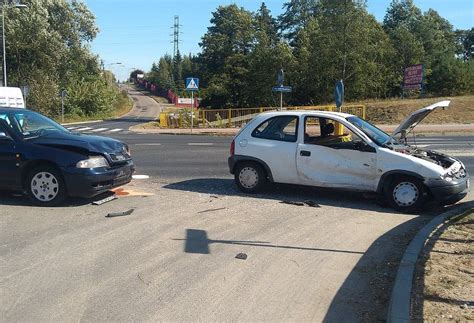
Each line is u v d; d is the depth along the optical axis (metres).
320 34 51.72
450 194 8.41
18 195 9.25
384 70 54.62
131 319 4.26
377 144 8.86
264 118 9.79
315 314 4.44
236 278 5.24
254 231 7.02
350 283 5.18
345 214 8.22
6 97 20.12
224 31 88.19
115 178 8.73
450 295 4.52
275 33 81.75
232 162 9.87
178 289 4.92
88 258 5.79
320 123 9.38
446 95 53.06
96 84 64.25
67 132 9.41
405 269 5.18
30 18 52.34
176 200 9.00
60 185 8.30
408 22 78.38
